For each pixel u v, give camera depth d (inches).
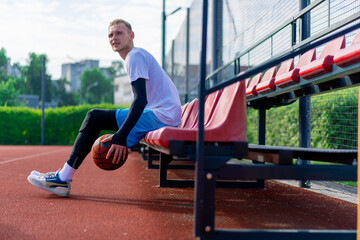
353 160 81.4
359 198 66.6
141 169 233.9
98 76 3516.2
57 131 784.9
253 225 86.4
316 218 95.0
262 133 164.2
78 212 97.3
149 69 111.9
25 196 121.8
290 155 71.4
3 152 447.8
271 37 189.8
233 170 66.6
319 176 69.7
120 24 121.1
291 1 171.3
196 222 63.6
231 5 282.5
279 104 163.8
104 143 104.9
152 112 108.9
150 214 95.7
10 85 1542.8
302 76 109.5
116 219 89.6
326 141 190.4
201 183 64.4
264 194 136.9
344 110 176.4
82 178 179.3
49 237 73.8
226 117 73.3
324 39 66.4
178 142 70.6
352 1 124.4
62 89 3161.9
